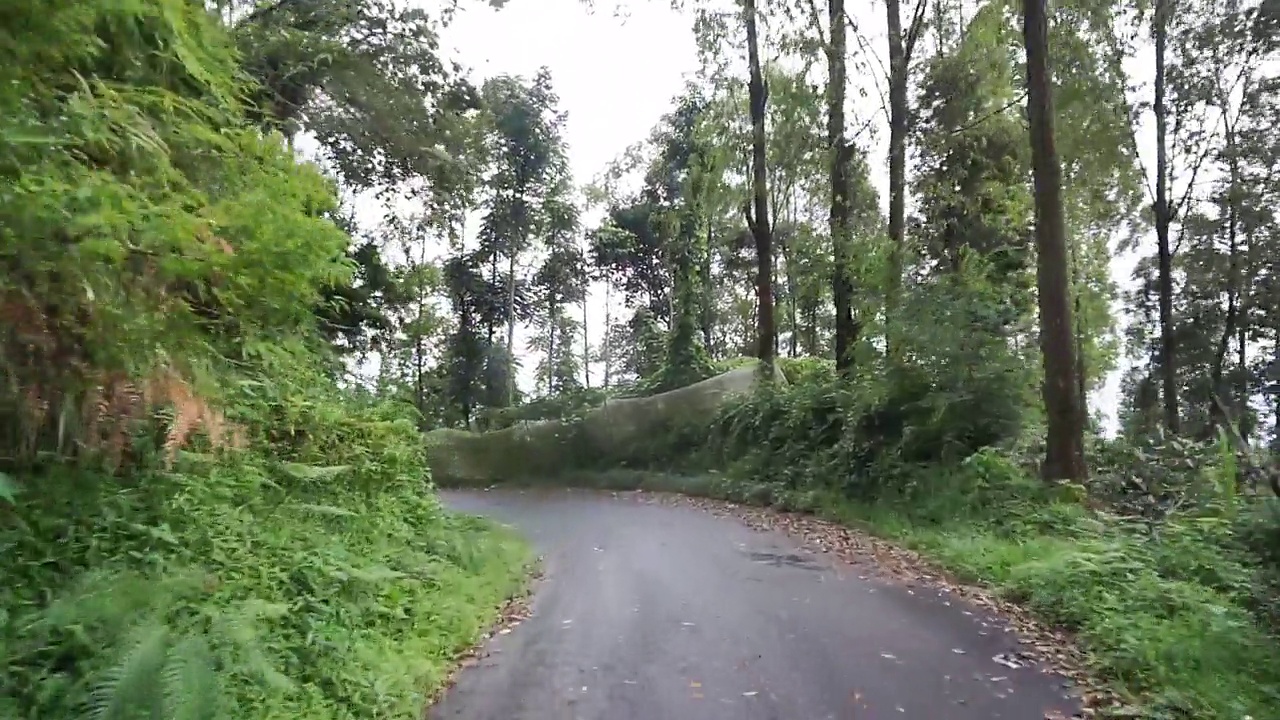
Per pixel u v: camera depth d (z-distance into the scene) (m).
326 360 10.54
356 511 8.56
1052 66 15.77
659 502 18.42
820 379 19.61
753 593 8.51
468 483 24.19
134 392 5.32
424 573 8.02
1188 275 28.52
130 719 3.56
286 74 11.91
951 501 12.48
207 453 6.56
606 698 5.47
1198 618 6.61
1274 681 5.72
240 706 4.46
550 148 35.38
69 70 4.10
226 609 4.97
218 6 6.11
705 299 32.81
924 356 14.41
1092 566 7.98
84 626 4.14
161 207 4.17
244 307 5.39
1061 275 12.31
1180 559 8.09
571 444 24.55
